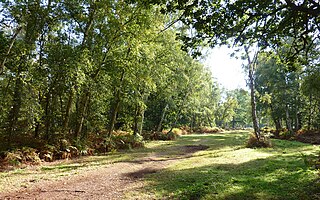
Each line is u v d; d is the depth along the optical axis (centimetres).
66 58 1376
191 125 5347
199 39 816
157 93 3095
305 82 2614
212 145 2328
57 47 1416
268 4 688
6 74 1279
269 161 1217
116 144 1978
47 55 1416
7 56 1164
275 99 3684
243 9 703
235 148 1970
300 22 752
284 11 764
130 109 2675
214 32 775
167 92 3030
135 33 1730
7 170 1057
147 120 3678
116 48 1766
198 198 662
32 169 1109
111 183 877
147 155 1645
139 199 680
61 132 1600
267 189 721
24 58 1298
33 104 1341
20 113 1320
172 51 2406
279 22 789
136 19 1673
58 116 1723
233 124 8700
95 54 1692
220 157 1428
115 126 3127
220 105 6994
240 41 838
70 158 1472
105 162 1341
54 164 1274
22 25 1302
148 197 694
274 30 782
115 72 1806
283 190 708
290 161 1196
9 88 1302
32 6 1356
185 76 2955
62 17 1481
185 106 3788
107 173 1048
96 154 1667
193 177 906
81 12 1573
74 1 1512
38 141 1459
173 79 2903
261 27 800
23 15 1336
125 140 2105
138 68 1956
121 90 2050
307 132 3027
